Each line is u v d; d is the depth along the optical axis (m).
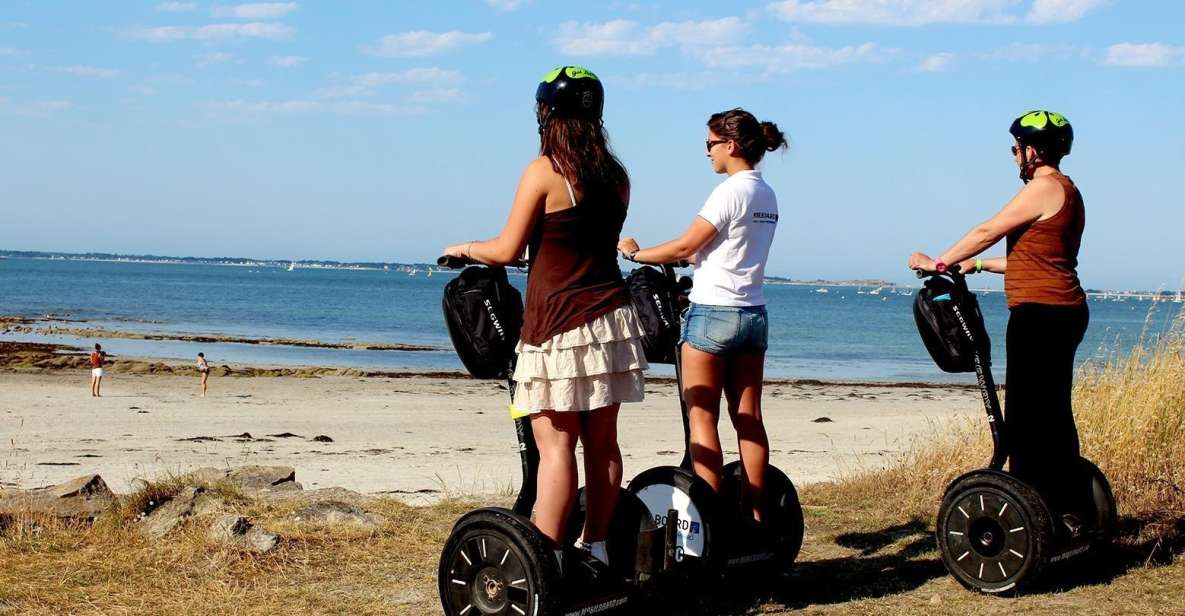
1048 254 5.64
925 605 5.55
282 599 5.83
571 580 4.86
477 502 8.80
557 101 4.77
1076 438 5.90
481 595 4.96
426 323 98.12
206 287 188.75
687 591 5.53
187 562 6.50
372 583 6.17
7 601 5.66
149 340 65.44
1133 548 6.54
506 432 24.39
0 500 7.65
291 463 17.83
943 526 5.82
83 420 25.67
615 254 4.93
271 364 50.88
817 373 53.72
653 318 5.58
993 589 5.62
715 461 5.59
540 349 4.74
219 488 7.96
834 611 5.51
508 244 4.73
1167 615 5.27
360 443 21.75
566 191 4.71
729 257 5.46
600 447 5.02
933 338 5.82
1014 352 5.74
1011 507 5.54
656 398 33.41
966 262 6.23
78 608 5.60
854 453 18.12
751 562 5.72
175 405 29.98
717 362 5.53
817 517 8.05
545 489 4.84
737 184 5.45
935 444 10.21
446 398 33.97
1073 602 5.50
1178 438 8.30
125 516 7.40
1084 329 5.79
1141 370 8.85
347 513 7.61
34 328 71.56
